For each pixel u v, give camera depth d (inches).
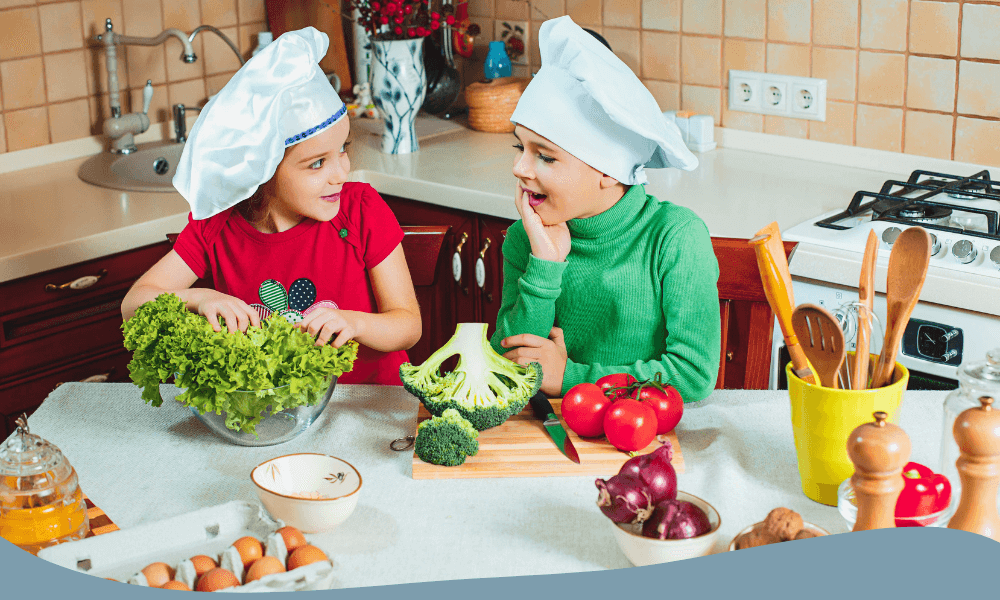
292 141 51.8
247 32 113.8
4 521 34.8
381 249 59.6
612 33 102.5
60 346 79.7
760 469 41.1
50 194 89.0
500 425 44.5
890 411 35.9
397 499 38.9
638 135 46.8
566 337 54.2
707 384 47.8
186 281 59.4
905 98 85.1
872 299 36.9
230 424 42.1
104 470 42.1
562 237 50.4
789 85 91.3
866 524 31.5
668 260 49.4
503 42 108.4
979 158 82.5
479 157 96.1
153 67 105.3
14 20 93.7
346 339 50.0
